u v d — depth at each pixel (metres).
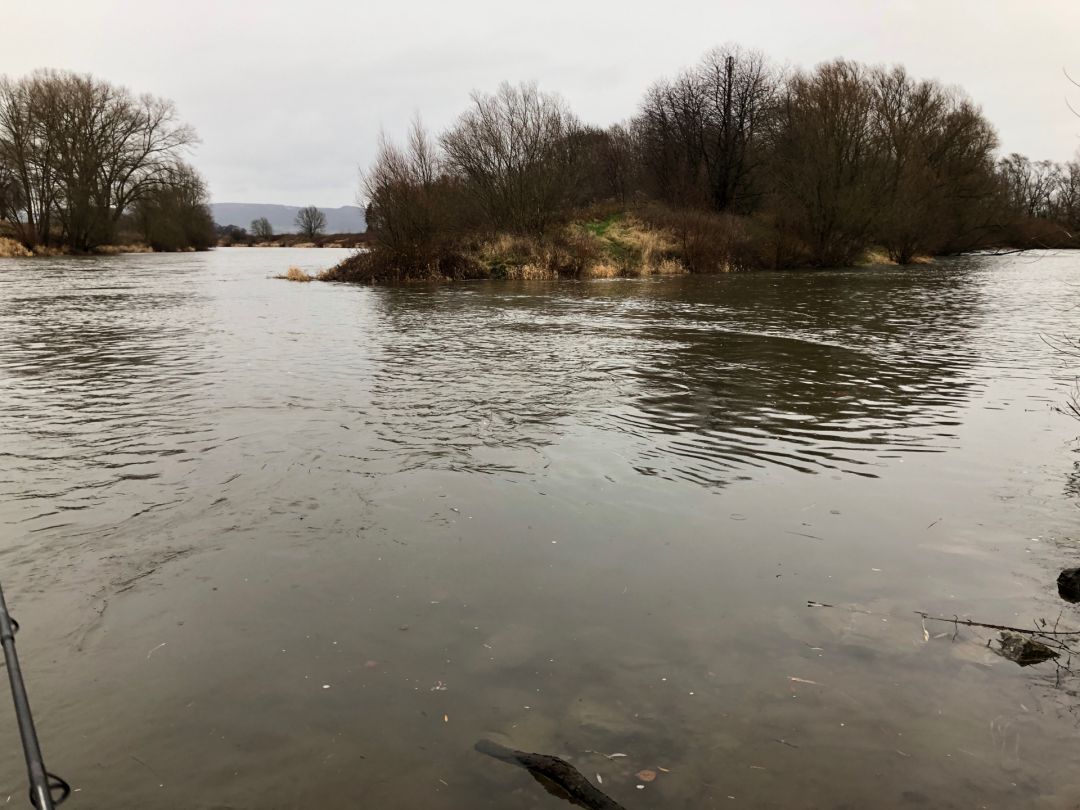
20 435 7.73
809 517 5.67
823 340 14.59
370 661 3.78
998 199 35.28
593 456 7.12
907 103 44.75
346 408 8.92
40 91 50.09
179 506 5.83
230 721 3.35
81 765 3.08
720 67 50.16
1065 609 4.30
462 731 3.25
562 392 9.88
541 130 35.28
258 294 24.83
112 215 56.59
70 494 6.08
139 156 56.72
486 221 35.75
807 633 4.04
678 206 43.31
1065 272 38.53
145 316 18.42
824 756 3.10
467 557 4.97
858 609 4.30
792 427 8.20
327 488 6.23
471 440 7.62
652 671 3.68
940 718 3.34
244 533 5.34
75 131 51.56
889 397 9.64
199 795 2.91
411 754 3.11
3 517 5.61
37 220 52.41
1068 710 3.40
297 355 12.76
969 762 3.07
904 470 6.79
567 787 2.89
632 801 2.83
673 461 6.99
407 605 4.34
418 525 5.48
